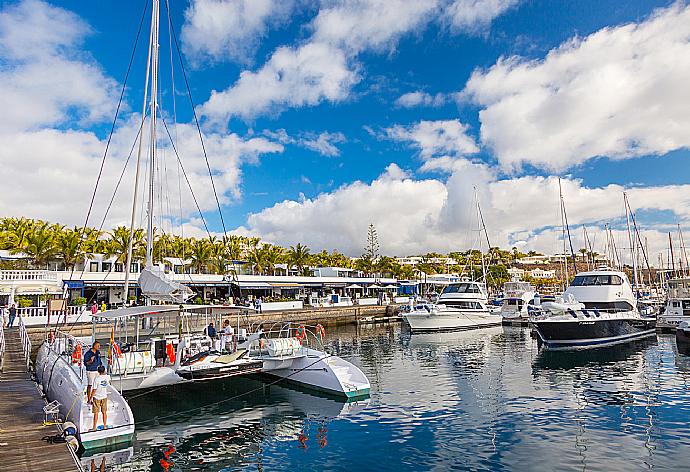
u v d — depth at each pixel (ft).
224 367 48.37
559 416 44.55
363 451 35.96
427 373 67.82
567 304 99.71
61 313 102.12
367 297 210.79
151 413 48.11
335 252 318.04
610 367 72.02
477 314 134.31
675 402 49.24
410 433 40.04
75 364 46.83
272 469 32.96
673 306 119.96
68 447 30.66
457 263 400.26
